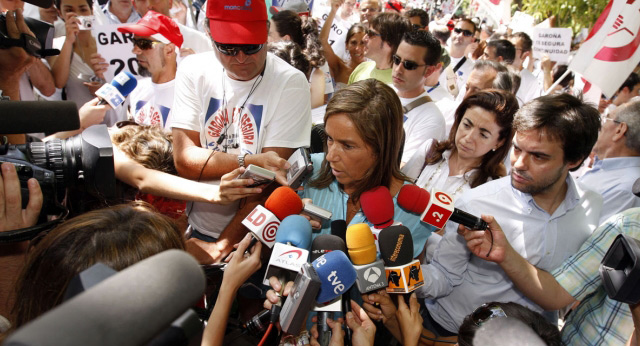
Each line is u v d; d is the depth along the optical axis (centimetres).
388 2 750
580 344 195
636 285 134
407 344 180
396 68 366
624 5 392
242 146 244
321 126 288
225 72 243
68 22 370
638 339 145
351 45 591
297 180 200
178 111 244
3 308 145
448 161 295
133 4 440
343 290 161
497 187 227
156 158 242
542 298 194
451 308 229
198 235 266
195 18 591
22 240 137
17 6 329
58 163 162
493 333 133
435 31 698
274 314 166
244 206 236
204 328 163
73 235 105
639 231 186
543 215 214
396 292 180
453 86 584
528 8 912
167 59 319
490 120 260
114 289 51
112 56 383
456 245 216
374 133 180
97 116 282
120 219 111
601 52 407
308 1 614
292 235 173
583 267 194
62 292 100
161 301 52
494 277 220
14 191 137
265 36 226
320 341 168
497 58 599
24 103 127
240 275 169
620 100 518
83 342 44
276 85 242
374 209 188
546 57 595
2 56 223
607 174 311
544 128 190
